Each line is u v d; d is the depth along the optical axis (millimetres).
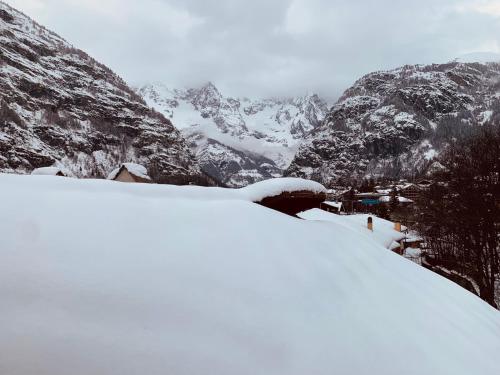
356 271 2975
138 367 1498
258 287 2189
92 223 2184
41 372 1361
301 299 2260
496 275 25344
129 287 1833
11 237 1874
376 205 66438
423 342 2404
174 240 2305
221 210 2855
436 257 33562
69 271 1795
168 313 1783
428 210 29297
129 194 2715
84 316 1618
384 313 2547
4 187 2303
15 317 1519
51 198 2307
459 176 23047
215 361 1638
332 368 1854
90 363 1448
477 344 2727
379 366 2004
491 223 21031
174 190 3023
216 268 2193
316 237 3186
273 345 1841
